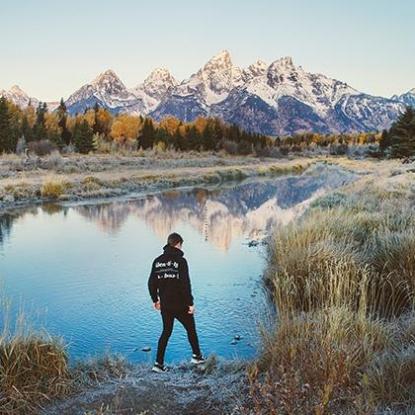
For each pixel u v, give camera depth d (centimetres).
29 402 569
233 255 1520
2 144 5688
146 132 8638
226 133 11256
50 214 2450
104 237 1859
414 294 841
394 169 3712
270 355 633
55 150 6028
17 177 3731
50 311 1008
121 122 9169
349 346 595
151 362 759
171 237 707
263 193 3641
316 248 1055
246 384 600
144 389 618
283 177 5528
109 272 1326
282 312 774
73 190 3219
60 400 587
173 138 9219
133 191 3684
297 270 1000
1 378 572
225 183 4659
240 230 2020
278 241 1224
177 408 577
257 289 1129
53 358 617
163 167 5953
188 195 3472
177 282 692
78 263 1427
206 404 580
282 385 476
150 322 948
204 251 1591
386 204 1638
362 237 1224
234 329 888
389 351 591
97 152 7194
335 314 665
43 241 1772
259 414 458
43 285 1200
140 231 1997
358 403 467
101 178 3791
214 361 703
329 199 2245
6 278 1266
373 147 11744
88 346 829
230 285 1176
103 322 945
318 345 602
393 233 1091
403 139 6203
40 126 6925
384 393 510
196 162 7062
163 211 2609
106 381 646
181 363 723
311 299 901
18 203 2794
